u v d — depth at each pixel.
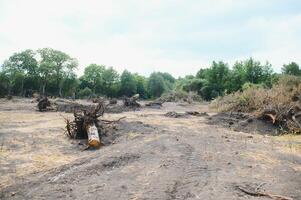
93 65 96.44
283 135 16.98
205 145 12.07
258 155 10.80
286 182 7.93
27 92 80.19
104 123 15.95
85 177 8.10
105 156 10.05
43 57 87.88
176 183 7.61
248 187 7.43
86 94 81.38
